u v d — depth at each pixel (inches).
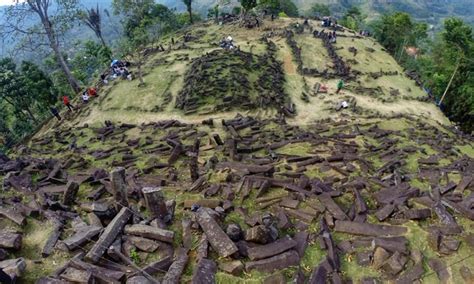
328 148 948.0
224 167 757.9
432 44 2994.6
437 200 566.3
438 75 1936.5
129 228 461.4
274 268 415.2
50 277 380.2
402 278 413.1
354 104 1450.5
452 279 417.4
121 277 383.9
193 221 489.1
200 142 1012.5
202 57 1633.9
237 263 413.4
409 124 1282.0
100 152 987.3
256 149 932.0
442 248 457.1
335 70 1774.1
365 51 2108.8
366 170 778.2
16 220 487.5
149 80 1567.4
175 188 658.8
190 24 2972.4
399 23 2733.8
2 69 1808.6
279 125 1200.8
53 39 1780.3
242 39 2132.1
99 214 505.4
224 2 3038.9
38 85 1796.3
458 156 960.9
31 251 444.1
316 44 2086.6
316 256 450.0
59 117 1405.0
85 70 2546.8
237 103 1332.4
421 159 893.2
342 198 599.5
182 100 1360.7
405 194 597.6
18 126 1830.7
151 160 874.1
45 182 689.0
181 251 439.2
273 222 509.0
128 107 1379.2
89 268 391.2
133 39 2389.3
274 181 638.5
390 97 1589.6
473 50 1780.3
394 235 481.7
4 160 800.9
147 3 2728.8
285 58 1860.2
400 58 2608.3
